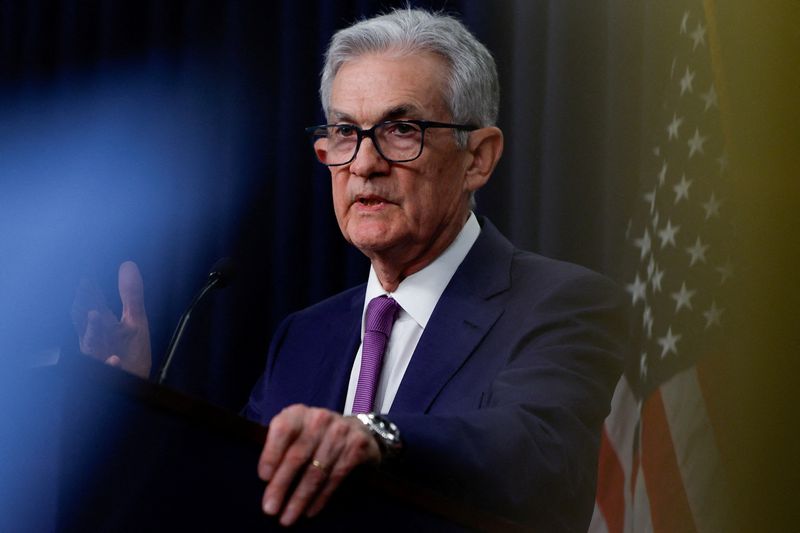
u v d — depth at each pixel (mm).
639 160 7422
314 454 2723
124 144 9414
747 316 4941
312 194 8836
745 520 4770
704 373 5391
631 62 7516
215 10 9359
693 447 5367
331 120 4922
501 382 4090
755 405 4781
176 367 8734
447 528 2875
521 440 3467
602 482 6305
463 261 4879
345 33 4953
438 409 4332
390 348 4762
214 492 2746
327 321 5188
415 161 4742
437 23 4953
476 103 4977
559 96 7762
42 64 10000
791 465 4641
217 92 9266
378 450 2867
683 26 6133
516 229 7895
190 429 2771
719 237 5562
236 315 8852
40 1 10062
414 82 4805
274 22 9195
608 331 4512
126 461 2754
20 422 2947
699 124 5852
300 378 5012
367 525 2809
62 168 9648
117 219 9266
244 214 8992
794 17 5105
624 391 6332
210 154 9211
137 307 4812
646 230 6266
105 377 2758
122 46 9648
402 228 4727
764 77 5109
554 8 7828
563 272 4734
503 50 8219
